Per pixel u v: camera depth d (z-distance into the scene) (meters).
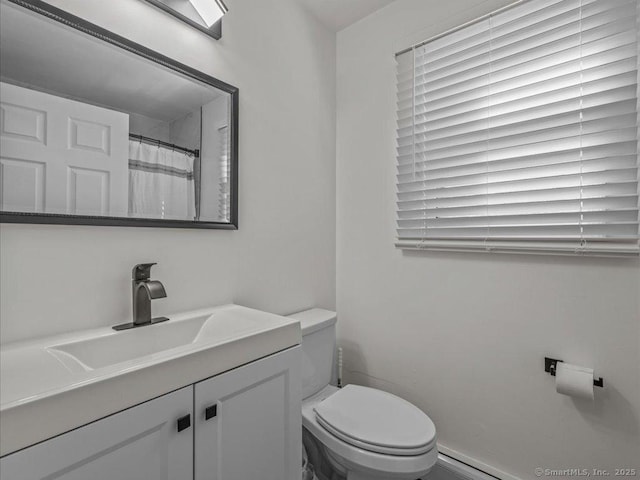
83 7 1.02
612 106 1.21
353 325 2.00
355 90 1.98
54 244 0.97
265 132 1.59
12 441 0.56
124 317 1.11
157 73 1.19
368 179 1.92
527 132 1.39
